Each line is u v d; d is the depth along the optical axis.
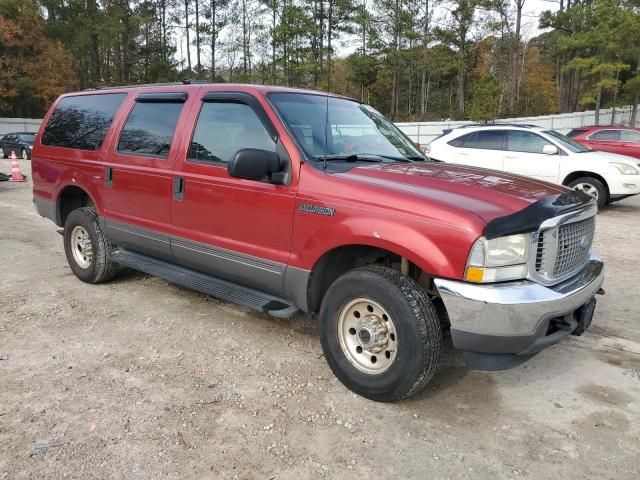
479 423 3.25
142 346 4.23
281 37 43.94
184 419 3.23
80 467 2.78
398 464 2.86
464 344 3.07
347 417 3.28
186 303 5.21
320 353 4.15
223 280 4.47
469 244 2.95
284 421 3.23
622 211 11.14
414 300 3.17
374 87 56.56
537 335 3.05
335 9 45.56
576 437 3.12
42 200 6.15
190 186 4.38
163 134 4.72
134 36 48.22
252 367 3.91
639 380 3.79
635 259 7.04
